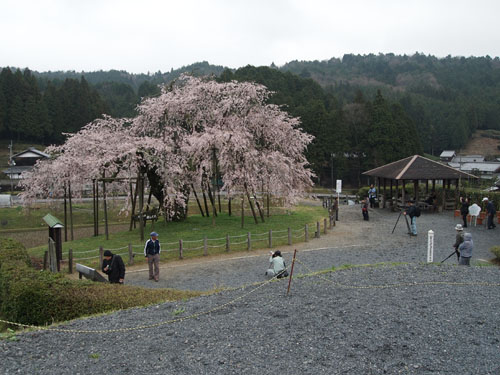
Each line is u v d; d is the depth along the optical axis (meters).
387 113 61.03
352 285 10.74
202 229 22.61
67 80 89.31
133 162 20.75
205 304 9.49
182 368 6.48
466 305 9.05
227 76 68.75
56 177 24.39
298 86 88.00
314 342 7.27
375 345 7.13
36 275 10.62
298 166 27.19
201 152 22.59
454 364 6.48
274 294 10.12
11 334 7.96
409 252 17.59
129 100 105.69
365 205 27.06
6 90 79.69
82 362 6.75
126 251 18.19
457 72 196.38
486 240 19.69
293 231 22.19
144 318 8.69
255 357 6.78
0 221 32.47
